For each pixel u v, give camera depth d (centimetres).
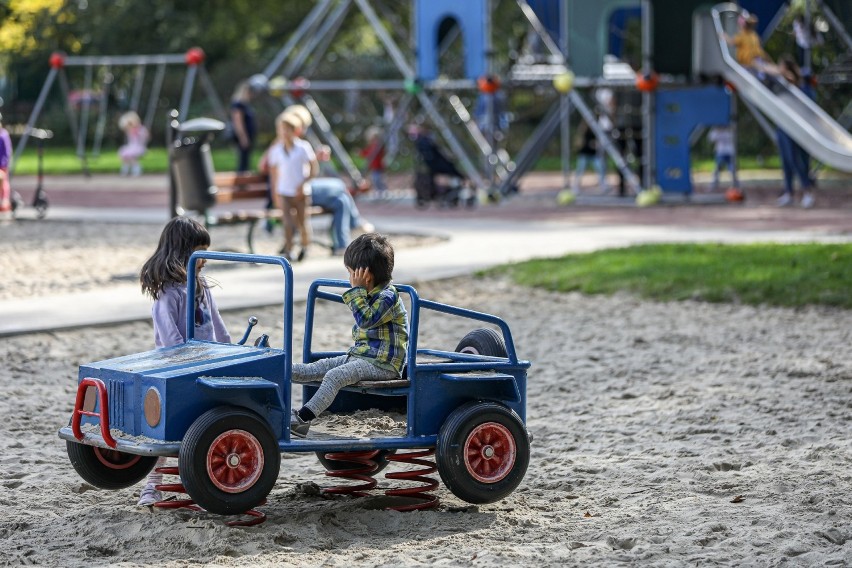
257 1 11550
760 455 1457
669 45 5059
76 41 10512
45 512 1248
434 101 6462
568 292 2775
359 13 11056
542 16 5619
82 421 1208
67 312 2402
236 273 2964
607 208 4997
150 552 1102
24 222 4494
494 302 2667
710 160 8256
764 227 3972
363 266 1220
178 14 11125
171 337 1270
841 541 1127
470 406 1227
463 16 5375
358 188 5191
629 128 5603
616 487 1340
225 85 10625
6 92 10619
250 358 1160
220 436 1115
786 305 2542
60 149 10462
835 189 5881
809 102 4938
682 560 1066
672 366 2014
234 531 1138
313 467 1463
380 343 1228
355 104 9181
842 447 1481
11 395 1784
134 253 3481
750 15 5450
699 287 2683
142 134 7681
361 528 1188
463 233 3891
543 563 1062
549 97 8456
